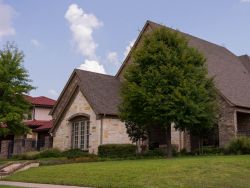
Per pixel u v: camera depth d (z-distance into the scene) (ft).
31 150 126.93
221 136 97.55
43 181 59.26
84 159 86.53
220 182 48.96
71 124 111.34
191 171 54.49
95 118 103.14
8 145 127.54
